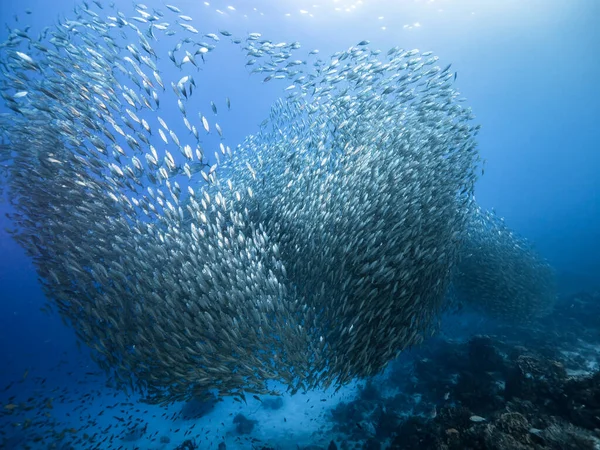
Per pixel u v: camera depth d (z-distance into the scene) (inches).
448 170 364.8
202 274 273.0
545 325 554.9
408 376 438.0
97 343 284.8
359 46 388.2
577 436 198.7
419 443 263.6
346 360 278.2
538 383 264.8
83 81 336.8
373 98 414.6
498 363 351.9
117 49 340.5
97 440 398.6
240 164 551.2
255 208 448.5
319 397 429.4
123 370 279.9
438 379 400.5
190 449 358.0
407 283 293.0
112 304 282.5
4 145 336.2
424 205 331.6
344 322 299.9
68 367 687.7
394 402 384.5
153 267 310.3
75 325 308.5
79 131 342.6
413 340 307.3
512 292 514.3
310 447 332.5
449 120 386.0
